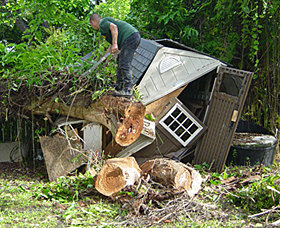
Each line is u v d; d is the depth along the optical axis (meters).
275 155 6.08
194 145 5.27
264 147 5.29
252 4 6.00
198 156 5.22
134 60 4.88
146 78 4.62
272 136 5.90
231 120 4.91
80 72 4.39
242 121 6.61
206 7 6.58
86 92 4.44
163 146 4.98
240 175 4.48
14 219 2.96
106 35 4.12
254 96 6.55
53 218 3.04
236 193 3.71
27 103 4.88
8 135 6.27
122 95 3.86
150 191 3.42
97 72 4.33
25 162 5.39
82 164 4.30
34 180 4.50
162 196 3.44
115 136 3.90
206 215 3.26
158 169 3.73
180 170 3.65
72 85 4.50
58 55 4.63
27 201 3.45
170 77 4.78
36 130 5.07
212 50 6.46
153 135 4.36
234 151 5.24
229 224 3.04
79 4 7.94
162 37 6.88
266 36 6.16
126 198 3.39
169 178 3.62
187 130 5.05
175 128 5.27
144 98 4.56
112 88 4.01
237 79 5.06
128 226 2.96
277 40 6.13
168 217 3.15
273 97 6.27
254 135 6.02
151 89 4.64
